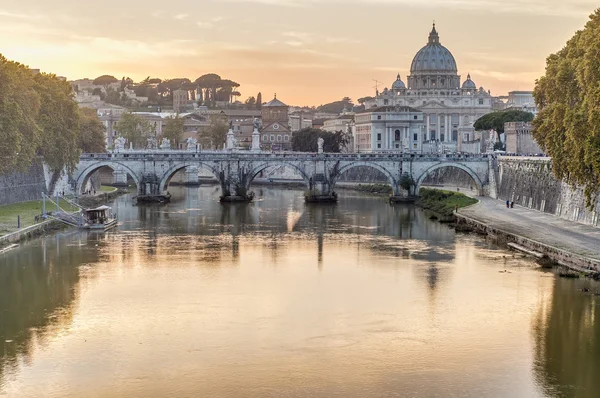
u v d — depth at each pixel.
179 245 133.62
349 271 111.31
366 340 80.44
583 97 121.06
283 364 74.06
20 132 163.25
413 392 68.06
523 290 98.69
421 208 199.88
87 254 123.75
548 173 164.12
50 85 193.62
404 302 94.19
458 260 118.19
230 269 112.88
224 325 85.19
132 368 73.06
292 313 89.75
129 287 101.25
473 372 72.12
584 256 108.19
